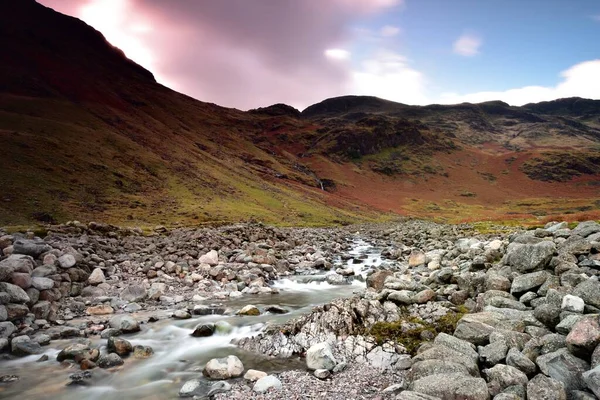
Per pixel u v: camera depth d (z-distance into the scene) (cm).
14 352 1509
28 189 8019
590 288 1288
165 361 1494
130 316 2039
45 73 19325
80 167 10419
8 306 1766
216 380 1306
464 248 2980
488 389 982
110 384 1288
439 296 1827
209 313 2155
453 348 1244
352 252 5209
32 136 10738
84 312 2106
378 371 1326
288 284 3084
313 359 1373
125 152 13125
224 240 4394
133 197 10112
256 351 1575
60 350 1553
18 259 2122
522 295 1551
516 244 2155
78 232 3922
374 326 1582
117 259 3209
